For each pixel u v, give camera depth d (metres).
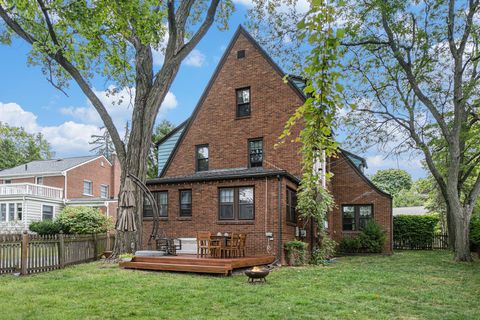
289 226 16.00
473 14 16.44
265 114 19.11
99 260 14.77
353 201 21.67
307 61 3.14
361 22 17.61
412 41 17.73
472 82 16.03
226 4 17.64
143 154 14.59
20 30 14.22
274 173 15.12
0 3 13.57
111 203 32.16
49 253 12.28
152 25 13.62
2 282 9.88
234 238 13.83
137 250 14.13
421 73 17.97
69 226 23.22
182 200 17.80
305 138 3.39
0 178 35.25
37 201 30.83
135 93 15.01
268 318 6.58
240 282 10.16
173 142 23.30
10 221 29.70
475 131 17.55
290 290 9.05
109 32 14.20
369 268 13.87
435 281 10.90
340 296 8.42
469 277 11.75
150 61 15.12
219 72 20.72
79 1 13.15
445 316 6.93
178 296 8.24
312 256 16.06
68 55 14.23
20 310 6.98
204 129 20.66
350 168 21.98
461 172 20.95
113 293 8.51
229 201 16.47
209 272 11.43
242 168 19.25
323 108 3.22
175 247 15.10
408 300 8.27
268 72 19.36
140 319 6.48
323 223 17.34
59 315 6.66
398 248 25.89
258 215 15.38
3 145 48.72
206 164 20.41
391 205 21.11
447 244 25.31
